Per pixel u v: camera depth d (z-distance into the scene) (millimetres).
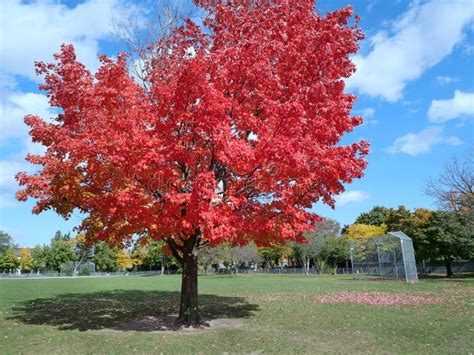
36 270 89875
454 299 16859
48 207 10375
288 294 20406
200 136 8664
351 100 9664
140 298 19453
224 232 7906
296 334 9703
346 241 57250
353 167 8680
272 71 9367
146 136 8180
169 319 12047
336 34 9727
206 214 7660
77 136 9289
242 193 9641
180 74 8672
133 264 85125
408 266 30078
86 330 10297
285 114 8195
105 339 9117
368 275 41719
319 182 9156
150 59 12273
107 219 9625
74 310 14477
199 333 9773
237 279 41219
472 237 33219
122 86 9109
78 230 10766
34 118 9703
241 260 58312
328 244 56469
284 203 8742
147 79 11695
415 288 22906
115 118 8469
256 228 8789
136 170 8125
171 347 8383
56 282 38250
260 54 9062
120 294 22016
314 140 8547
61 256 86250
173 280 42031
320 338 9281
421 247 36469
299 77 9438
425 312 13227
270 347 8422
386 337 9391
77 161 8586
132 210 8375
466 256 35344
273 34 9625
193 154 8500
